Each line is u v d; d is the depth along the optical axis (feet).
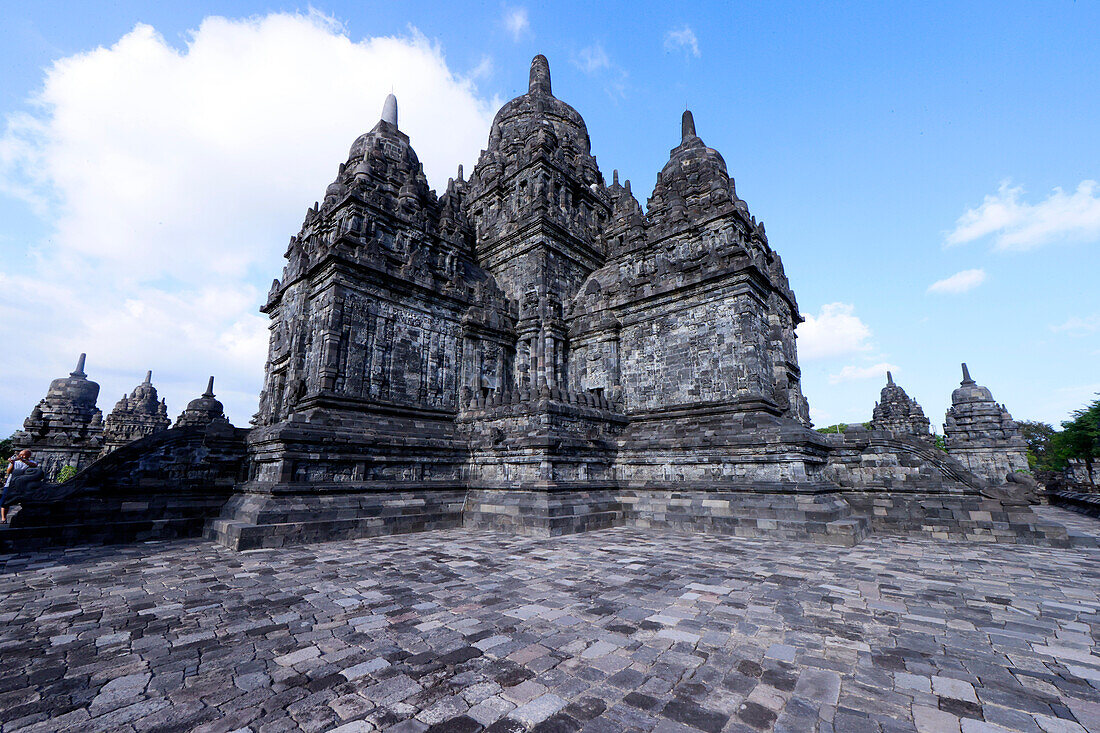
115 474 54.39
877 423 179.52
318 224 94.02
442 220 104.94
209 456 61.16
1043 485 122.62
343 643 22.15
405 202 100.53
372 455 61.82
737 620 25.26
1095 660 20.49
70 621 25.29
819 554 44.55
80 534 49.83
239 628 24.16
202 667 19.57
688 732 14.74
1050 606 28.25
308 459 55.36
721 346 74.49
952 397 155.33
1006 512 56.44
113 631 23.80
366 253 76.33
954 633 23.67
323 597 29.66
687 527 61.11
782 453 58.70
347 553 44.42
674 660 20.18
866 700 16.97
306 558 42.04
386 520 57.57
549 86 145.28
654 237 100.78
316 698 16.96
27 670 19.30
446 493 67.97
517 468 65.05
